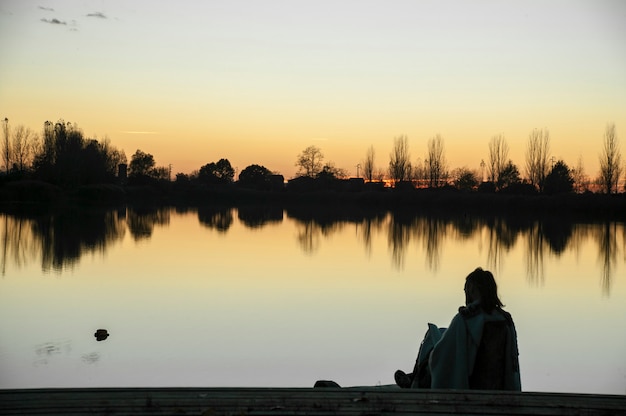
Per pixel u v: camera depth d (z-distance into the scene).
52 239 29.88
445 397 4.45
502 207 68.62
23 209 54.16
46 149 70.44
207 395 4.44
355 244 31.67
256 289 17.05
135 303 14.68
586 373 9.63
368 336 11.87
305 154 92.06
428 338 5.26
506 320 4.79
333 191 87.75
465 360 4.71
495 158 77.31
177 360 9.95
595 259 26.75
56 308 13.97
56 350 10.41
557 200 64.81
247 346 10.91
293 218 55.19
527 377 9.47
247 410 4.18
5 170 70.38
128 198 87.19
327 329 12.40
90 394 4.39
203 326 12.42
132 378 8.96
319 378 9.20
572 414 4.23
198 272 20.11
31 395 4.34
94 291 16.20
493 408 4.30
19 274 19.06
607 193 63.53
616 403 4.45
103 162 78.81
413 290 17.55
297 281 18.73
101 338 11.23
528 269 23.38
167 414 4.07
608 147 63.47
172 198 89.62
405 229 43.50
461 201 73.81
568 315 14.69
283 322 12.93
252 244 30.16
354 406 4.28
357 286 18.05
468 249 30.27
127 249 26.55
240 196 89.56
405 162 84.88
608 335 12.45
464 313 4.77
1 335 11.40
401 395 4.49
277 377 9.20
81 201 70.81
